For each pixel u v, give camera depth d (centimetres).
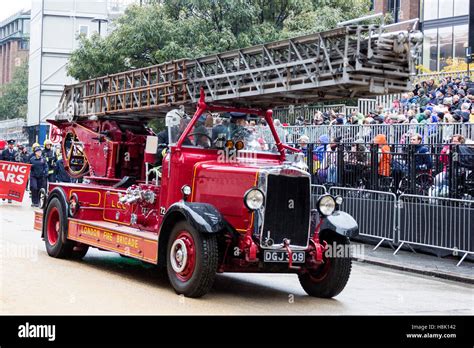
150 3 2709
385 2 3569
